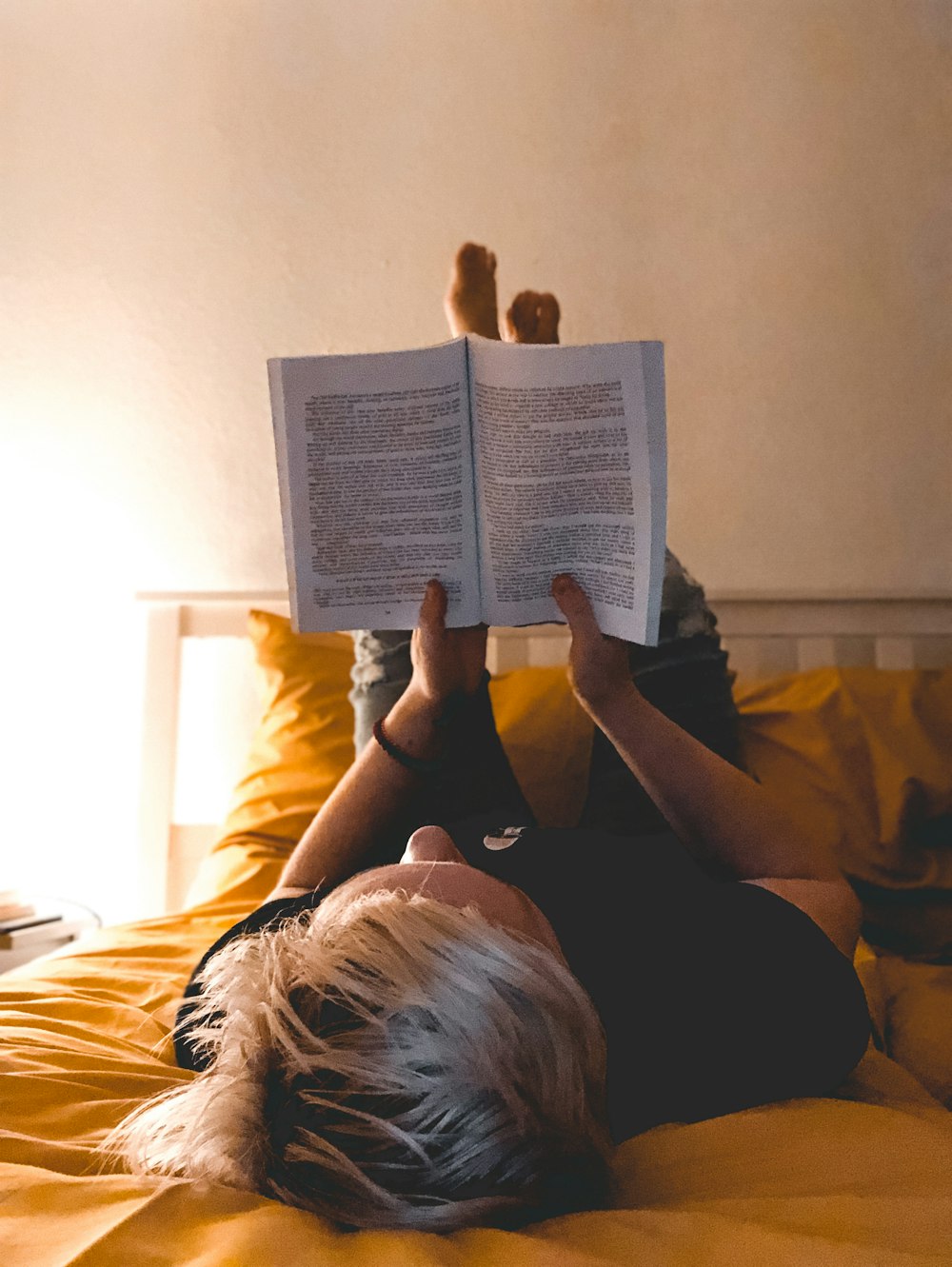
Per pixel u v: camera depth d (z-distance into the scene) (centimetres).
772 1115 63
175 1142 54
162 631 186
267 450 194
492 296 120
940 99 192
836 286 192
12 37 197
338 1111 49
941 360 191
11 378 194
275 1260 42
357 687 136
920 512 191
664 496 81
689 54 194
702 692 131
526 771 148
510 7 194
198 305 194
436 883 61
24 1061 68
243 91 195
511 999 52
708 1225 48
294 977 53
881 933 138
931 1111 73
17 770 193
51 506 194
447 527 86
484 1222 49
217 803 190
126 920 190
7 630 194
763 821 86
